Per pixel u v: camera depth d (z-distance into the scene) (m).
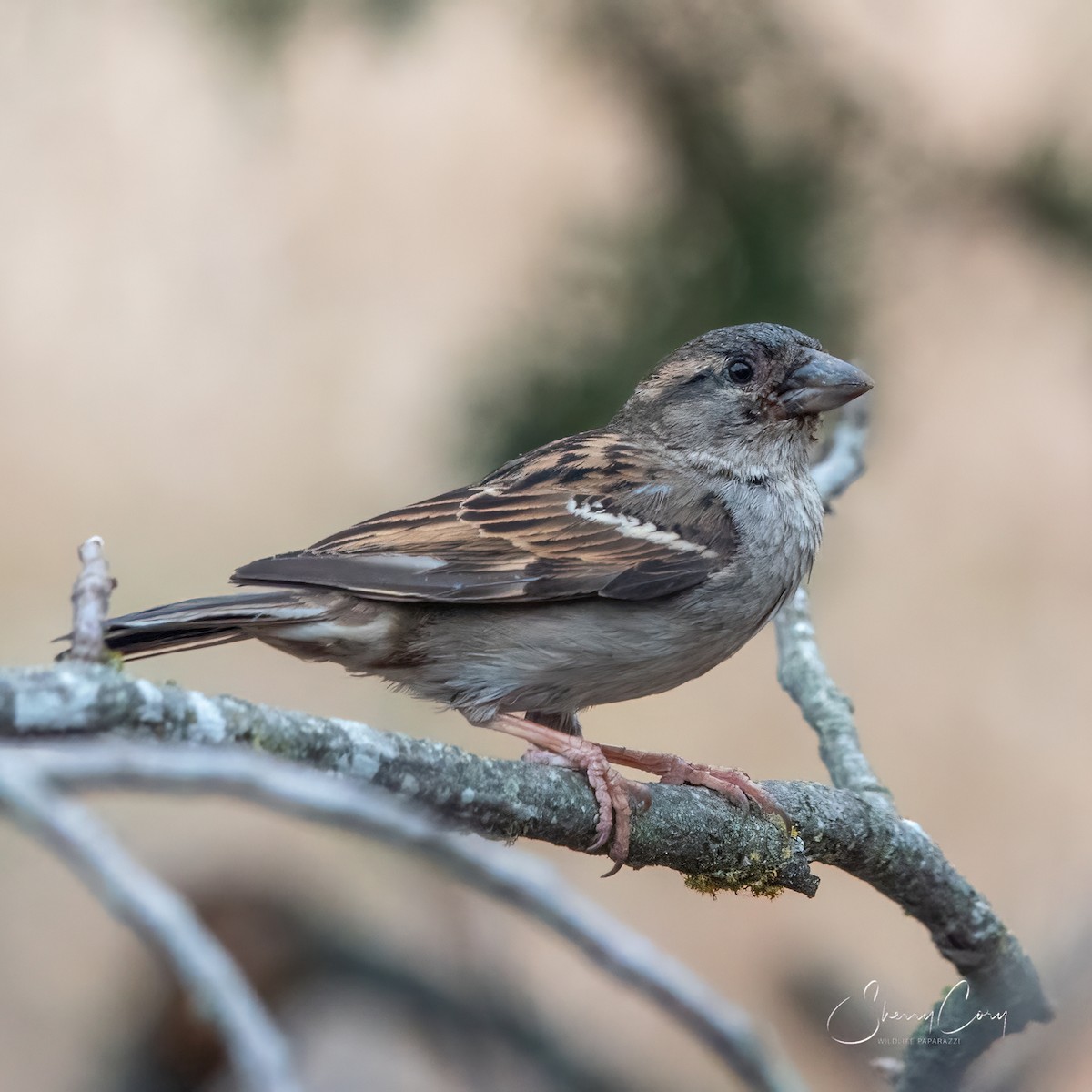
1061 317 11.99
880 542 16.98
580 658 8.26
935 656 16.70
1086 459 16.66
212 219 19.14
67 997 12.82
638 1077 11.47
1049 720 16.38
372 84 18.17
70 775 3.47
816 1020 8.48
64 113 18.47
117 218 19.19
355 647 8.17
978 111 11.58
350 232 18.52
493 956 10.71
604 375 10.69
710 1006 3.97
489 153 18.08
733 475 8.97
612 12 10.90
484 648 8.20
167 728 5.00
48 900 13.38
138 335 19.09
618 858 6.89
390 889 10.70
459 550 8.35
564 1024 11.41
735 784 7.34
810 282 10.81
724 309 10.75
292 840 10.70
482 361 10.97
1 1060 12.22
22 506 17.72
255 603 7.91
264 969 10.10
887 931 14.78
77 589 5.42
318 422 18.31
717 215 10.94
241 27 10.84
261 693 14.91
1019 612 16.88
